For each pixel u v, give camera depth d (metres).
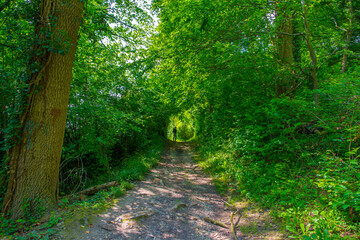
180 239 3.26
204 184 6.49
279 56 6.33
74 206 4.29
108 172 7.20
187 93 8.56
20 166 3.93
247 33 6.09
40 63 4.01
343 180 2.50
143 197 5.12
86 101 6.59
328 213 2.95
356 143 3.64
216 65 6.83
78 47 6.56
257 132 5.75
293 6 5.57
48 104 4.07
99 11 6.29
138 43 7.62
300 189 3.50
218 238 3.28
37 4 4.24
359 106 3.60
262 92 6.32
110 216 3.93
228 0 6.05
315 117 4.53
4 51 4.70
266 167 5.41
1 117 4.89
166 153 13.20
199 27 6.72
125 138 10.38
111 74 7.31
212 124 11.87
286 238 2.91
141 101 9.91
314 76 5.79
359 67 4.55
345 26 8.72
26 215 3.71
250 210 4.16
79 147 6.88
